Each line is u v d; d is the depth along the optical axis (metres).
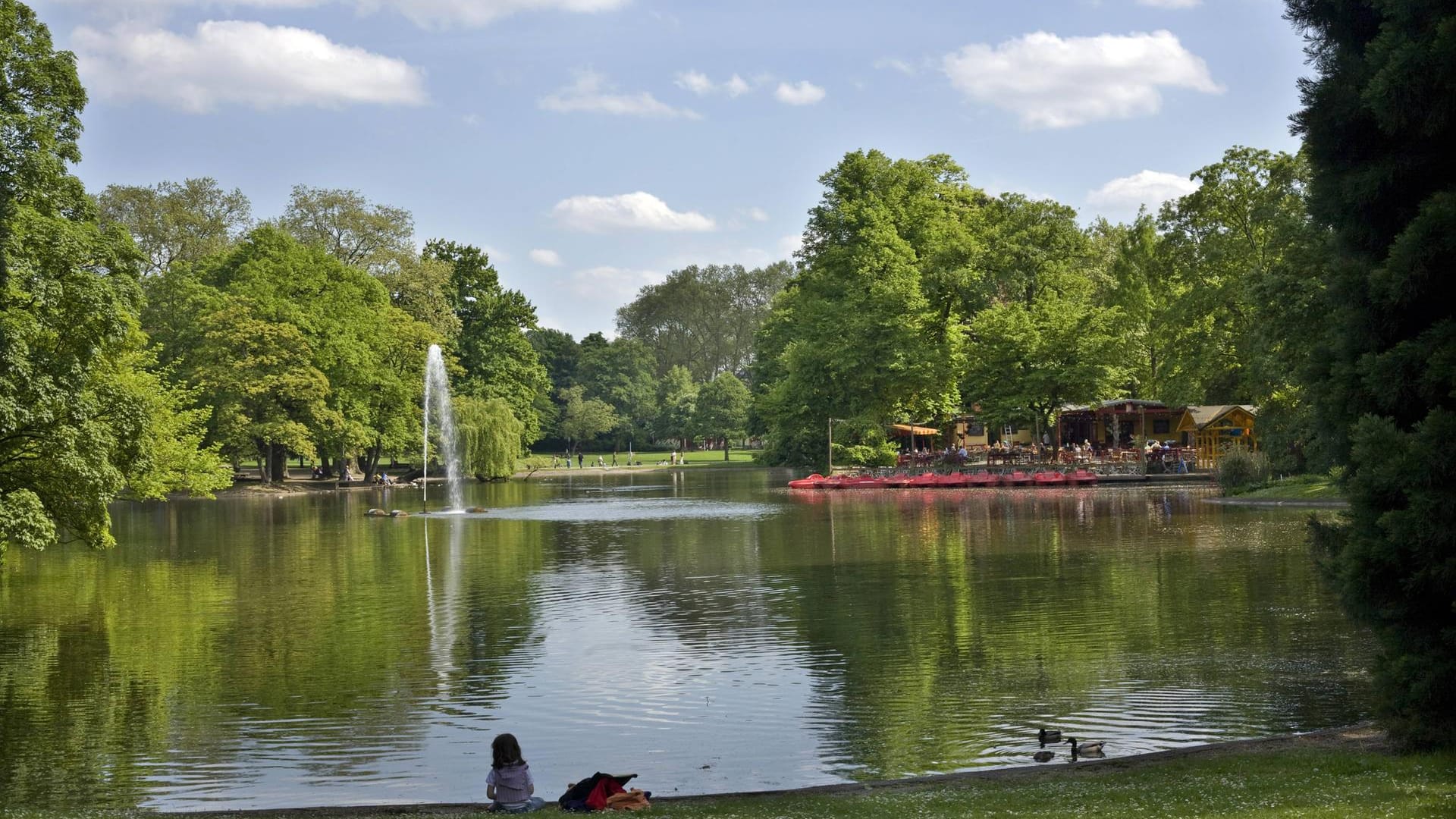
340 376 100.31
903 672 23.39
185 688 23.19
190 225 104.75
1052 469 84.69
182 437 69.88
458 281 132.88
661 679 23.31
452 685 23.22
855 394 97.12
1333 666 22.83
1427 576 15.02
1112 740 18.28
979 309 96.06
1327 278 18.25
